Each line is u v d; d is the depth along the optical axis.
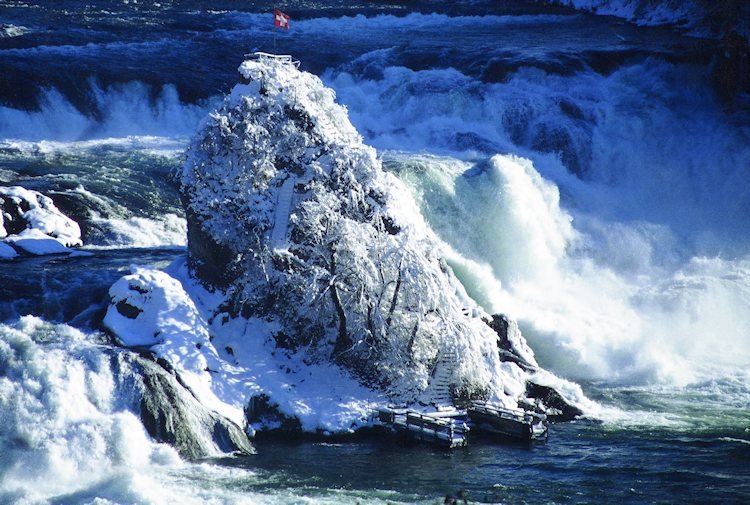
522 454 55.62
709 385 69.75
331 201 62.69
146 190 86.44
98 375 52.84
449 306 62.41
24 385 51.59
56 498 46.69
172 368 55.38
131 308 58.28
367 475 51.75
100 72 106.25
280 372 59.81
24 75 101.94
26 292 60.56
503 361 66.25
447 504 47.31
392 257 62.25
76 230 75.94
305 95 66.00
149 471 50.53
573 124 106.12
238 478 50.41
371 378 61.12
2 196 75.50
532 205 88.00
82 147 96.06
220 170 63.78
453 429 56.81
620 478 52.34
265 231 62.94
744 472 53.34
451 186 86.75
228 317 61.28
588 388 68.75
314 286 60.81
